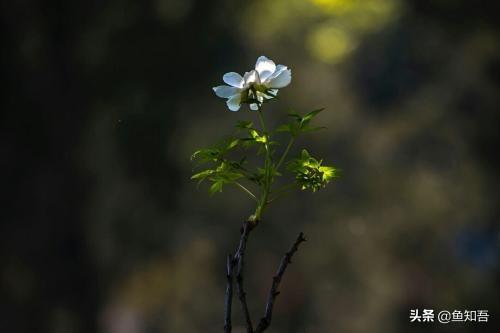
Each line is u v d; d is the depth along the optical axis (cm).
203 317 1986
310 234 2102
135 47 1762
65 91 1767
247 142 277
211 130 1833
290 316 2048
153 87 1777
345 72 2406
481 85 1961
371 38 2273
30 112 1766
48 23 1766
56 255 1783
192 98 1798
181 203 1841
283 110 1928
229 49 1848
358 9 2136
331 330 2022
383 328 1955
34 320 1772
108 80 1770
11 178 1766
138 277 1877
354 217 2119
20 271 1781
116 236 1839
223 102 1817
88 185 1797
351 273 2073
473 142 1991
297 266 2080
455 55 2017
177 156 1808
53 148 1769
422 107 2188
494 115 1950
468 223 1977
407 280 1975
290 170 275
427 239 2023
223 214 1938
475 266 1888
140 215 1830
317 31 2161
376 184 2178
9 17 1753
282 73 278
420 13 2000
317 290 2078
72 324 1806
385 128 2331
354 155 2289
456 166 2023
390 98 2366
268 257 2066
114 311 1905
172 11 1786
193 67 1794
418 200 2075
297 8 2044
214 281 1992
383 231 2083
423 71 2191
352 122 2381
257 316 2022
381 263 2073
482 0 1850
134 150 1767
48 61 1772
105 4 1759
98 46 1781
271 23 1980
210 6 1792
